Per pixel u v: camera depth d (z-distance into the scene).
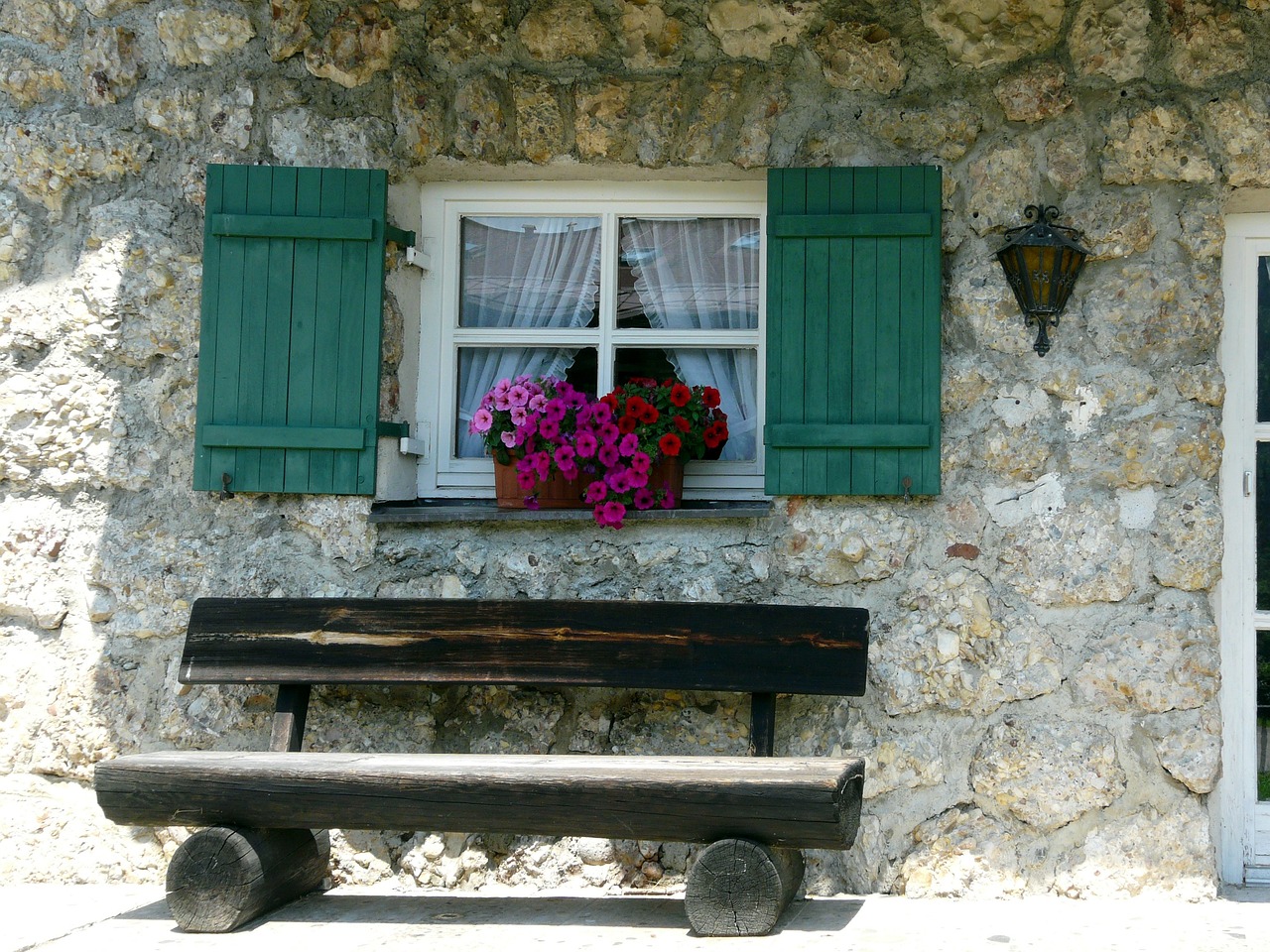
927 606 3.57
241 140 3.87
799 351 3.64
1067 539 3.53
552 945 2.93
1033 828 3.46
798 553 3.63
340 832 3.59
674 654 3.36
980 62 3.67
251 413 3.75
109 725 3.74
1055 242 3.55
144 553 3.79
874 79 3.72
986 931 3.07
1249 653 3.63
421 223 4.04
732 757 3.20
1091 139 3.61
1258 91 3.54
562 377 4.06
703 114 3.79
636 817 2.90
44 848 3.68
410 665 3.42
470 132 3.85
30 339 3.86
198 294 3.85
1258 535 3.65
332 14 3.88
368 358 3.75
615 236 4.04
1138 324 3.56
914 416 3.58
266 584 3.76
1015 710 3.51
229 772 3.03
